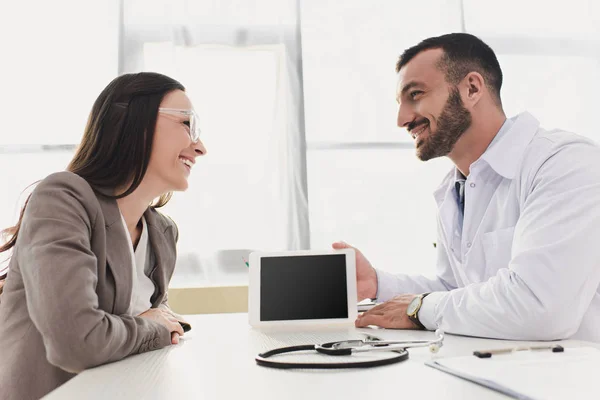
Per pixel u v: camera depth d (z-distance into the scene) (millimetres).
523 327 880
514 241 1090
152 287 1219
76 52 2348
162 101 1176
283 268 1158
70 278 828
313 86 2451
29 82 2311
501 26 2619
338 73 2473
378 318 1094
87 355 757
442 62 1363
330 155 2418
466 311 939
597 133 2600
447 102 1359
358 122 2455
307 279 1151
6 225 2205
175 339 911
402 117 1433
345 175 2416
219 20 2402
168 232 1355
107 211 1046
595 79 2623
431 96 1370
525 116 1296
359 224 2395
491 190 1312
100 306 968
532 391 448
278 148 2371
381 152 2449
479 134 1372
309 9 2486
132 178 1122
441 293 1032
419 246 2416
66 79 2332
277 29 2443
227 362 692
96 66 2352
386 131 2465
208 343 895
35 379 907
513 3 2629
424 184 2453
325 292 1142
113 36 2369
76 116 2320
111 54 2361
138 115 1133
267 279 1150
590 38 2650
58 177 988
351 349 715
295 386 526
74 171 1089
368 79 2486
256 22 2434
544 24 2645
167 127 1165
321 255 1163
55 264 839
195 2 2396
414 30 2545
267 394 496
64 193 957
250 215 2311
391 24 2533
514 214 1230
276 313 1129
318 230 2361
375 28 2520
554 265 915
